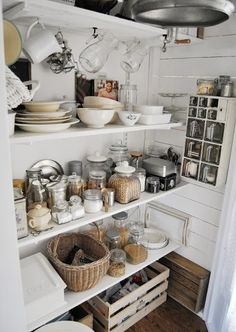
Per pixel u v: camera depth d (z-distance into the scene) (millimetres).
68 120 1100
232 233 1487
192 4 580
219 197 1635
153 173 1635
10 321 919
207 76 1553
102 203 1354
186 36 1376
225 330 1528
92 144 1558
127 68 1372
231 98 1364
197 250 1805
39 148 1332
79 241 1572
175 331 1648
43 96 1257
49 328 1172
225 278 1561
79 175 1449
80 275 1273
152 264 1847
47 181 1305
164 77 1756
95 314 1522
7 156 792
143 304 1686
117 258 1522
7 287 887
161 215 1937
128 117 1275
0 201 812
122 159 1600
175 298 1869
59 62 1218
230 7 629
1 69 735
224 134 1409
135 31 1185
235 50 1416
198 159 1558
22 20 1030
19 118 969
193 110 1520
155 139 1900
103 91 1463
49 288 1229
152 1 595
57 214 1197
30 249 1454
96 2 972
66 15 938
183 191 1807
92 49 1162
